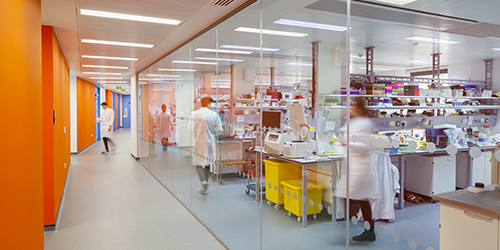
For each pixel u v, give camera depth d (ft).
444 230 4.29
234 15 11.10
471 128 3.84
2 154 5.34
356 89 6.02
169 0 10.35
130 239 11.98
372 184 5.62
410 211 4.81
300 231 7.97
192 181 15.24
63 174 18.60
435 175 4.39
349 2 6.20
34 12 8.01
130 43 17.11
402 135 4.97
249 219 10.27
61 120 17.39
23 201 6.72
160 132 21.59
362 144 5.88
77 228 13.06
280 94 8.48
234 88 10.99
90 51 19.29
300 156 7.83
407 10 4.89
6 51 5.57
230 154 11.35
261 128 9.49
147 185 20.76
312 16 7.22
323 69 6.93
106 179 22.43
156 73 22.71
